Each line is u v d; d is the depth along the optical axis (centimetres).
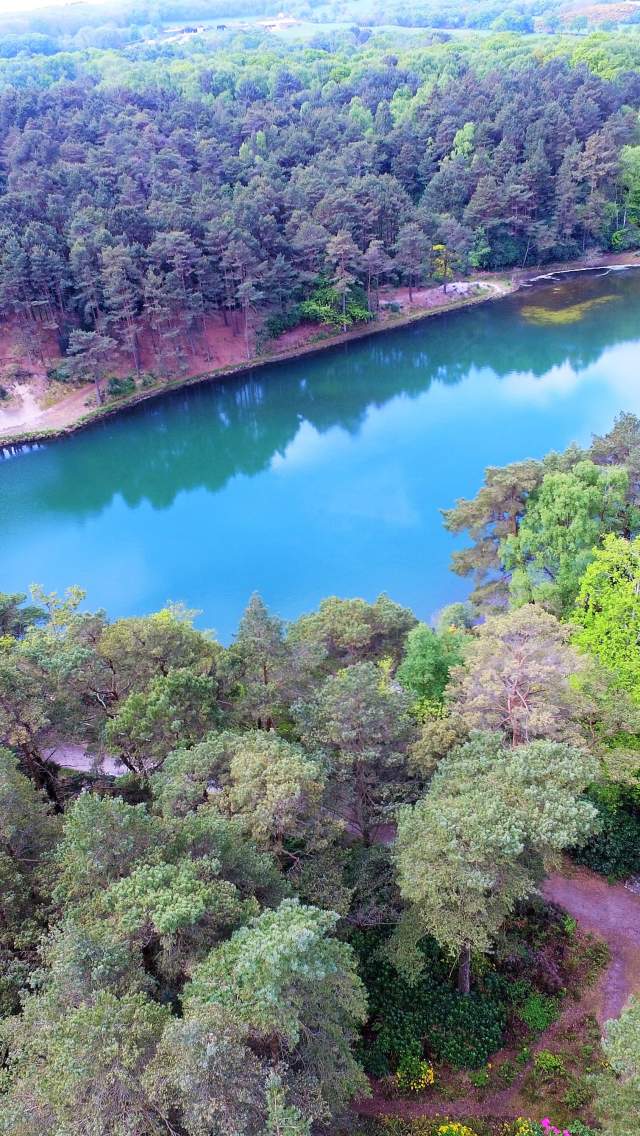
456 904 2700
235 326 12488
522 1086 2872
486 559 5881
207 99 17012
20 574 7750
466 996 3136
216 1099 1889
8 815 2945
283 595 7031
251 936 2230
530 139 15000
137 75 18300
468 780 2927
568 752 2927
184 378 11575
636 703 3656
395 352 12494
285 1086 2008
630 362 11331
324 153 14375
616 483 5222
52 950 2470
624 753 3406
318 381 11756
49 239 10631
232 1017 2038
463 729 3394
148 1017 2138
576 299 13875
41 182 11488
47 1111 2047
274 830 2942
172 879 2520
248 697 3831
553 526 5194
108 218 10994
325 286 12744
